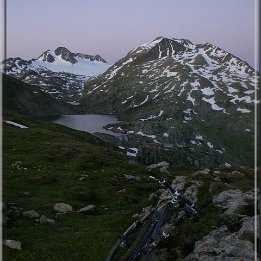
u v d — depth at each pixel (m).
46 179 30.42
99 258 11.67
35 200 23.75
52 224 17.41
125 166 45.06
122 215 17.97
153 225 9.33
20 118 109.81
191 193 15.91
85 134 127.50
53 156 45.25
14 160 41.56
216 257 9.52
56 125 133.75
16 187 27.52
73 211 21.25
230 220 11.72
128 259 9.16
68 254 12.24
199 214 11.97
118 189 29.73
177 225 11.52
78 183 30.88
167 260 10.47
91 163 42.72
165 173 41.12
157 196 18.58
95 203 25.25
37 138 64.06
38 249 12.80
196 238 10.90
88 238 14.02
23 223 16.98
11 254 11.98
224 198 14.30
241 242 9.95
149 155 124.62
